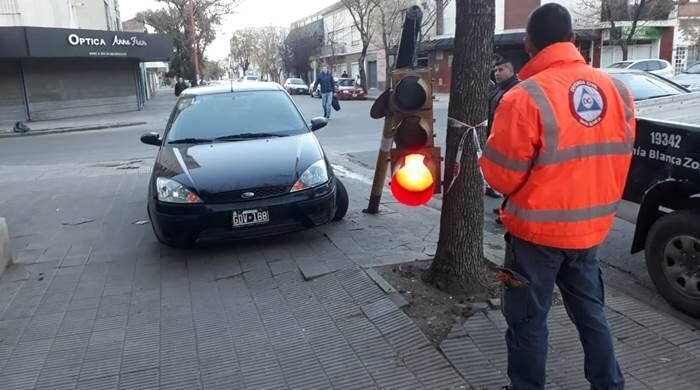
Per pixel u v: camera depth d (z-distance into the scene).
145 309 4.25
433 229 5.79
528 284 2.67
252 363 3.45
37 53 25.12
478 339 3.49
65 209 7.62
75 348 3.73
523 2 33.66
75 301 4.46
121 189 8.84
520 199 2.61
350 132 16.30
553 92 2.49
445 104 28.00
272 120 6.35
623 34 32.09
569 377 3.17
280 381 3.25
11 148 16.73
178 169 5.30
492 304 3.77
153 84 67.81
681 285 4.01
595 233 2.63
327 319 3.91
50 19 27.91
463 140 3.76
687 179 4.03
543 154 2.49
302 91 47.00
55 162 12.89
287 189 5.09
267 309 4.13
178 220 4.95
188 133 6.18
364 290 4.20
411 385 3.15
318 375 3.29
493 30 3.67
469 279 3.96
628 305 3.98
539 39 2.65
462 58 3.67
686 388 3.07
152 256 5.43
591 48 34.09
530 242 2.67
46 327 4.04
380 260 4.84
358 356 3.45
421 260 4.72
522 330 2.76
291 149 5.62
